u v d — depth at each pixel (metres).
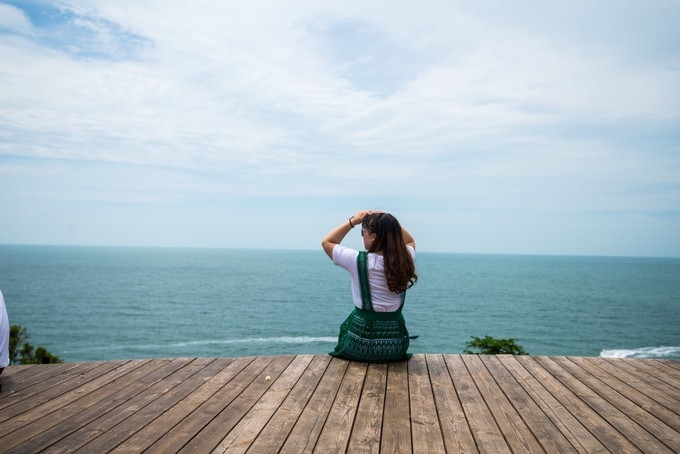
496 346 11.65
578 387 4.20
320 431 3.15
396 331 4.72
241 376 4.38
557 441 3.05
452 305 71.56
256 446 2.91
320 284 108.38
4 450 2.83
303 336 46.41
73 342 44.28
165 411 3.50
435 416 3.44
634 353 41.06
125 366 4.73
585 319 60.03
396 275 4.46
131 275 131.12
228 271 156.62
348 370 4.57
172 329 50.34
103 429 3.16
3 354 4.18
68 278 117.88
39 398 3.78
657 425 3.35
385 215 4.60
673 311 69.38
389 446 2.94
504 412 3.55
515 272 178.25
